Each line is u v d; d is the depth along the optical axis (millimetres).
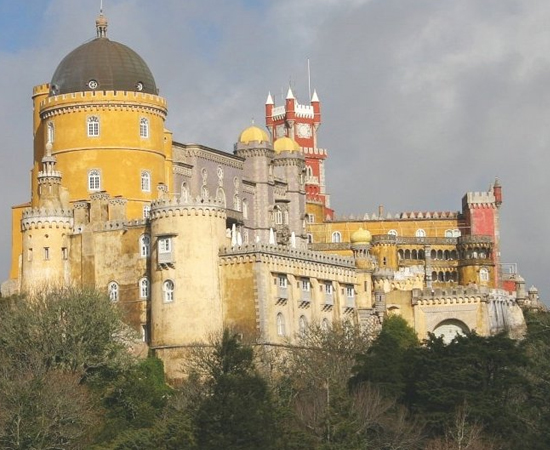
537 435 163125
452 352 167625
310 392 169125
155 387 181125
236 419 143625
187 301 193750
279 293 198500
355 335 194125
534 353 184375
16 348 176500
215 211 197000
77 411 159875
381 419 157875
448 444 154125
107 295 192500
